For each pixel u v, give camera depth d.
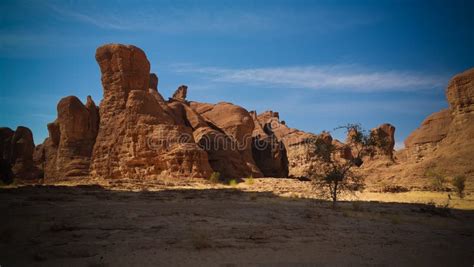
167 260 8.56
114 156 44.84
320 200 27.31
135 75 49.78
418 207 24.84
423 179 47.41
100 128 47.97
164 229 12.75
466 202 29.61
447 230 14.91
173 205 21.09
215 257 8.95
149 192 28.98
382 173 54.50
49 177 56.59
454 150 50.12
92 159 47.00
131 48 50.00
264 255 9.33
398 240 12.20
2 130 71.88
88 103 56.94
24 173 64.88
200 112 68.19
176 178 40.41
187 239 11.04
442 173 46.81
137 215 16.06
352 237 12.52
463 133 51.84
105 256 8.82
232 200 26.17
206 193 30.20
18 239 10.62
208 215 16.89
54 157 57.66
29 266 7.88
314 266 8.44
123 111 47.31
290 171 79.06
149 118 44.84
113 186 32.03
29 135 68.69
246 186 39.94
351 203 26.64
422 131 66.44
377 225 15.68
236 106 66.31
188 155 41.84
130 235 11.52
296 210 20.36
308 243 11.16
